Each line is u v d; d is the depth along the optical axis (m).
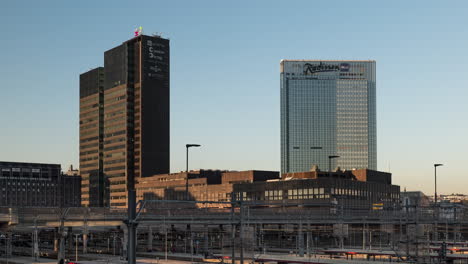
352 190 189.75
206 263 92.88
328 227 145.50
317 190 181.75
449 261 88.38
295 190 188.62
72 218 93.81
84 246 127.75
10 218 94.19
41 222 95.69
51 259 106.00
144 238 169.75
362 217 113.44
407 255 88.81
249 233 73.56
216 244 140.62
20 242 165.75
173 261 100.06
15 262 99.50
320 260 79.88
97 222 98.44
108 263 82.56
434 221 120.19
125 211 100.69
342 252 104.19
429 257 86.94
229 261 92.69
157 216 96.38
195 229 129.62
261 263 84.31
